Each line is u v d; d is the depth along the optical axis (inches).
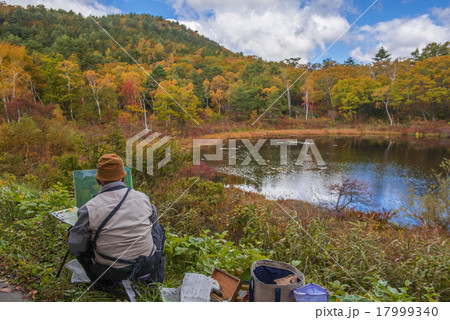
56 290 73.6
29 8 4827.8
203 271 90.3
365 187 414.6
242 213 158.9
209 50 5974.4
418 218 297.3
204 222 174.6
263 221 155.8
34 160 357.4
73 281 77.3
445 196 288.0
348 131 1718.8
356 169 648.4
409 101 1708.9
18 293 73.2
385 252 147.0
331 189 419.8
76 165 237.0
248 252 98.5
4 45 1993.1
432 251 143.5
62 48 3100.4
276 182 500.1
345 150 997.8
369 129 1724.9
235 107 2506.2
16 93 1573.6
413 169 645.9
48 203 125.4
